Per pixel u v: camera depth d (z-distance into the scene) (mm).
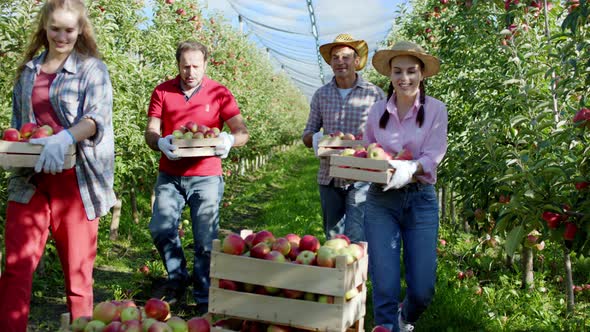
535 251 5930
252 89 15102
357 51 5027
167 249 4727
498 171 4590
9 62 4574
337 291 2363
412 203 3609
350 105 5027
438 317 4492
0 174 4500
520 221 3705
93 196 3254
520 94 4406
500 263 6215
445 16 7203
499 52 5496
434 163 3557
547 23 4824
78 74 3246
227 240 2504
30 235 3164
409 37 8594
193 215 4594
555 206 3445
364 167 3410
